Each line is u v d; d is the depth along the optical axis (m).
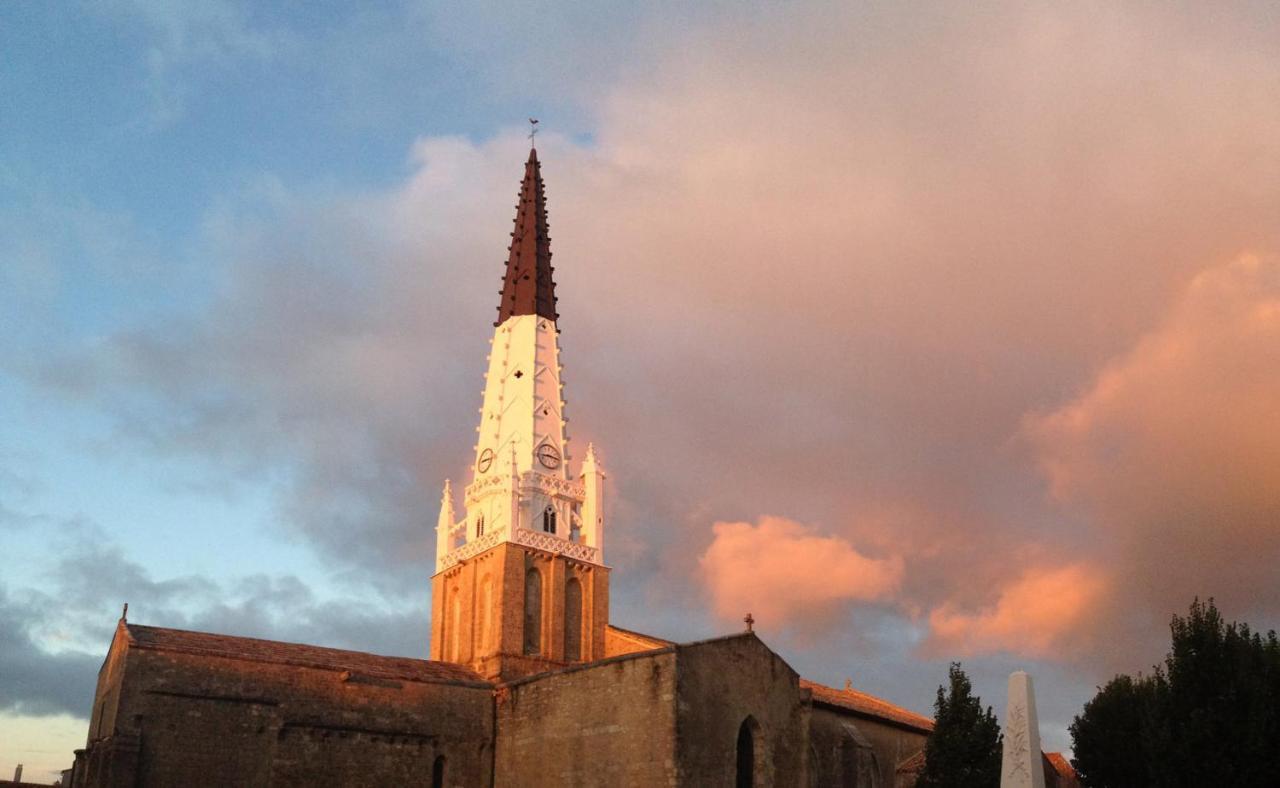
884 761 78.31
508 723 68.12
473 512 90.62
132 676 58.94
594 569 89.50
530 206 102.25
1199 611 64.19
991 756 65.56
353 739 64.12
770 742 63.38
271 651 65.94
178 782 58.53
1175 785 61.00
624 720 60.19
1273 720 60.19
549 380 94.94
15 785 65.38
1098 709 76.19
